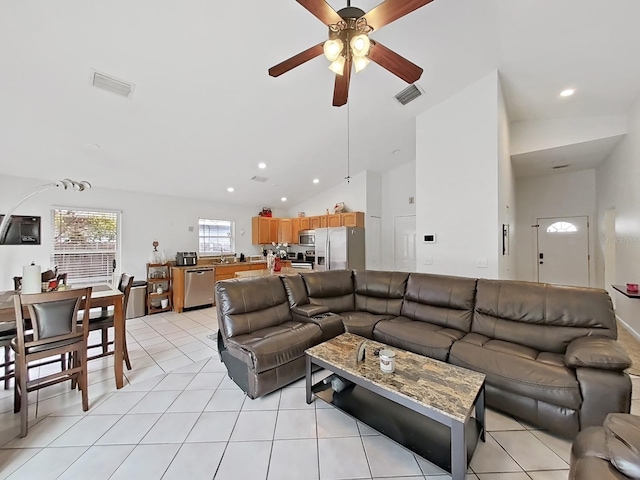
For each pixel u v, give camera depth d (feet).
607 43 8.63
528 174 20.01
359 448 5.69
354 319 10.18
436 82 11.23
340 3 7.43
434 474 5.03
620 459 3.29
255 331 8.84
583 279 19.25
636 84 10.62
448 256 12.41
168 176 15.24
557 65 9.98
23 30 6.79
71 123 10.00
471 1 7.45
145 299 16.07
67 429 6.28
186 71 8.75
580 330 7.07
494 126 10.97
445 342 7.86
